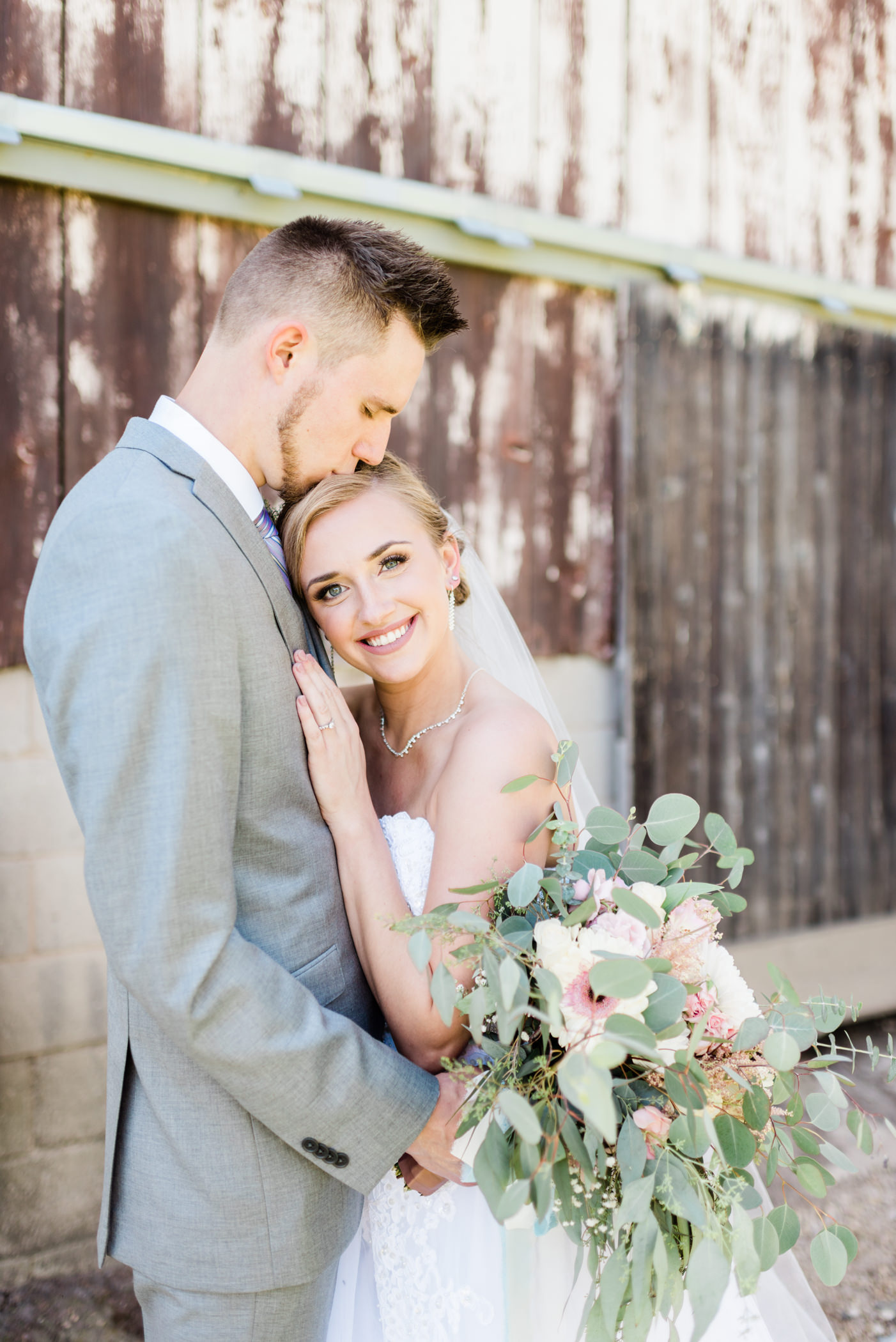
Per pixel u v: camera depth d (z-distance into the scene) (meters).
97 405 2.47
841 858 3.84
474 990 1.32
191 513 1.22
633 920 1.25
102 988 2.53
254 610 1.26
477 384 3.01
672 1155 1.21
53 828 2.47
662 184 3.30
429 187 2.83
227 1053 1.13
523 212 2.98
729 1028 1.28
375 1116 1.22
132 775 1.10
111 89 2.42
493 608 1.77
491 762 1.41
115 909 1.10
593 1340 1.16
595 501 3.25
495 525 3.07
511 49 2.97
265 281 1.35
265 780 1.29
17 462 2.39
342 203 2.72
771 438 3.60
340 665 2.45
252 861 1.28
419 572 1.47
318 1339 1.37
